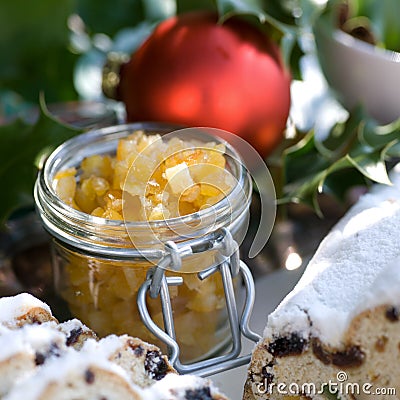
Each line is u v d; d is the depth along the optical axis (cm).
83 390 28
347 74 44
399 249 33
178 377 30
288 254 41
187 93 39
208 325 36
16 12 47
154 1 49
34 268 40
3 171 40
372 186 40
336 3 44
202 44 40
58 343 30
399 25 45
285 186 42
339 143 43
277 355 32
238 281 37
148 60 40
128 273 34
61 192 35
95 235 34
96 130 39
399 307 30
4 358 29
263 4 43
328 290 32
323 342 31
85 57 52
